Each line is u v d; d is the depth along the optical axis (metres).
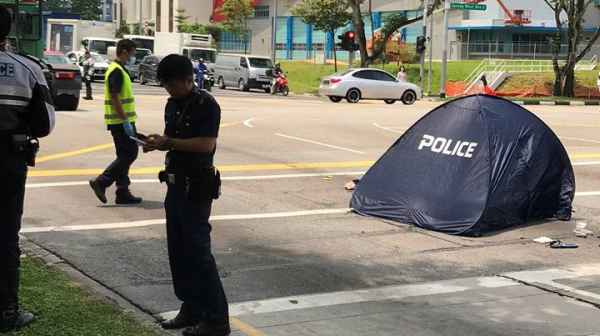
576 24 43.91
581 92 45.56
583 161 14.99
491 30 64.81
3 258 5.04
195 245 4.96
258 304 6.05
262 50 85.19
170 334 5.16
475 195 9.01
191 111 4.92
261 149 15.61
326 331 5.46
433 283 6.84
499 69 50.53
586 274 7.28
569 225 9.51
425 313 5.96
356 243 8.27
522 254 8.02
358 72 33.91
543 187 9.58
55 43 56.25
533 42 64.25
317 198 10.82
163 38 53.00
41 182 11.17
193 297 5.12
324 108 27.66
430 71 43.09
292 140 17.17
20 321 5.08
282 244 8.13
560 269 7.45
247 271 7.02
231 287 6.48
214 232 8.56
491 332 5.57
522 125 9.55
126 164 9.58
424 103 35.31
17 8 19.91
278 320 5.68
